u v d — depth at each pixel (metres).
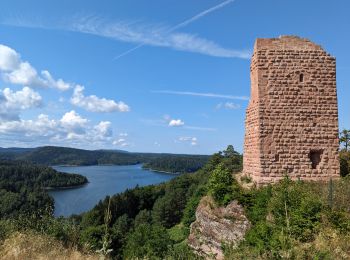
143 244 40.88
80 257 15.39
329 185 19.66
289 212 17.31
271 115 22.20
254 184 21.94
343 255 13.89
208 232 21.16
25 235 16.34
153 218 90.56
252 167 22.98
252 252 13.76
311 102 22.44
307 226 16.48
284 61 22.58
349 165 25.44
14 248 14.28
